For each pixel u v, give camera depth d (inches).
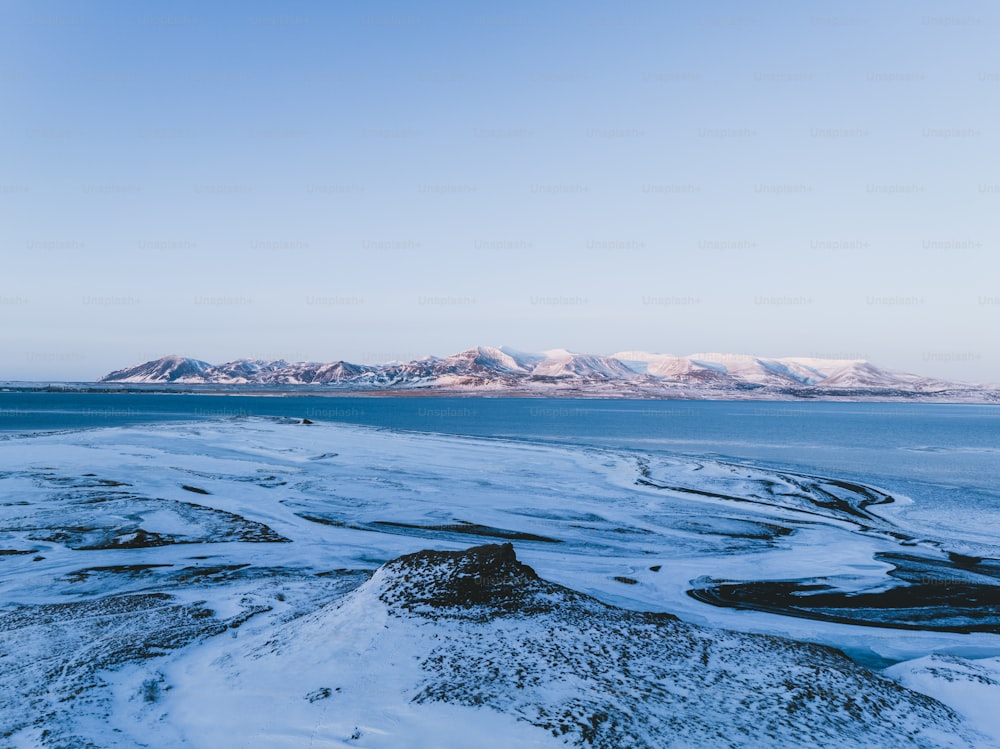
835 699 516.7
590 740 422.3
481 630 615.8
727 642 643.5
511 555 781.9
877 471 2283.5
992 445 3457.2
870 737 462.3
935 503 1641.2
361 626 618.5
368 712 463.2
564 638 607.8
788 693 521.7
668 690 512.4
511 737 423.2
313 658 558.9
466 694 485.4
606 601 811.4
